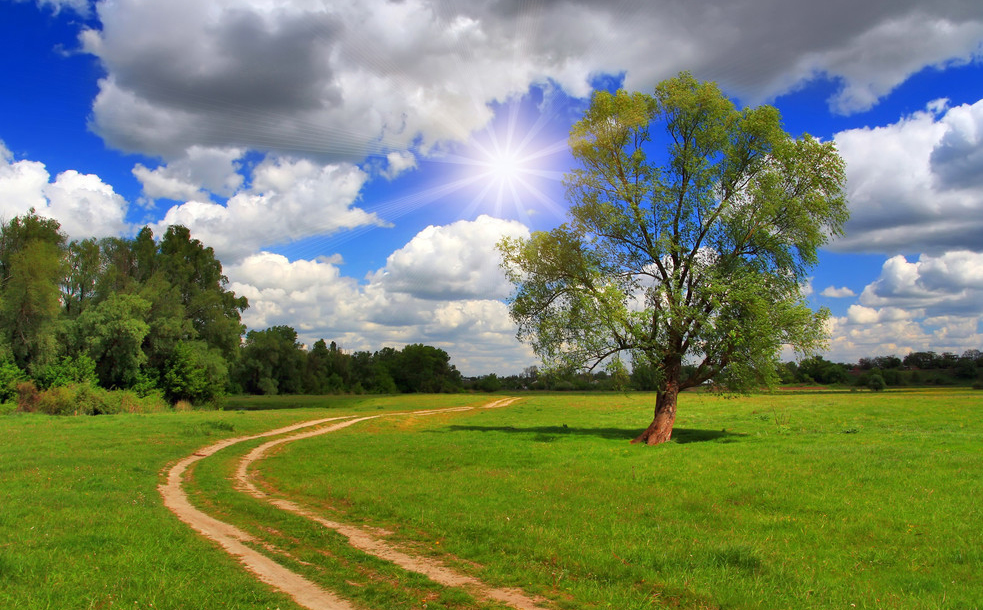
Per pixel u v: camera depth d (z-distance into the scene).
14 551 9.19
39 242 55.84
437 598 7.98
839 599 7.80
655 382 28.66
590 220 29.56
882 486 15.30
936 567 9.21
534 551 9.99
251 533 11.62
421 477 18.56
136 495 15.08
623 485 16.58
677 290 27.00
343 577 8.84
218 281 80.19
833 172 27.31
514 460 22.70
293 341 141.88
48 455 21.59
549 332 30.00
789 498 14.09
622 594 8.04
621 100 29.78
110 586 7.76
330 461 22.88
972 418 38.97
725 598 7.76
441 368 161.50
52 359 54.41
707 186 28.70
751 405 62.62
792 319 25.48
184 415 47.22
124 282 66.69
